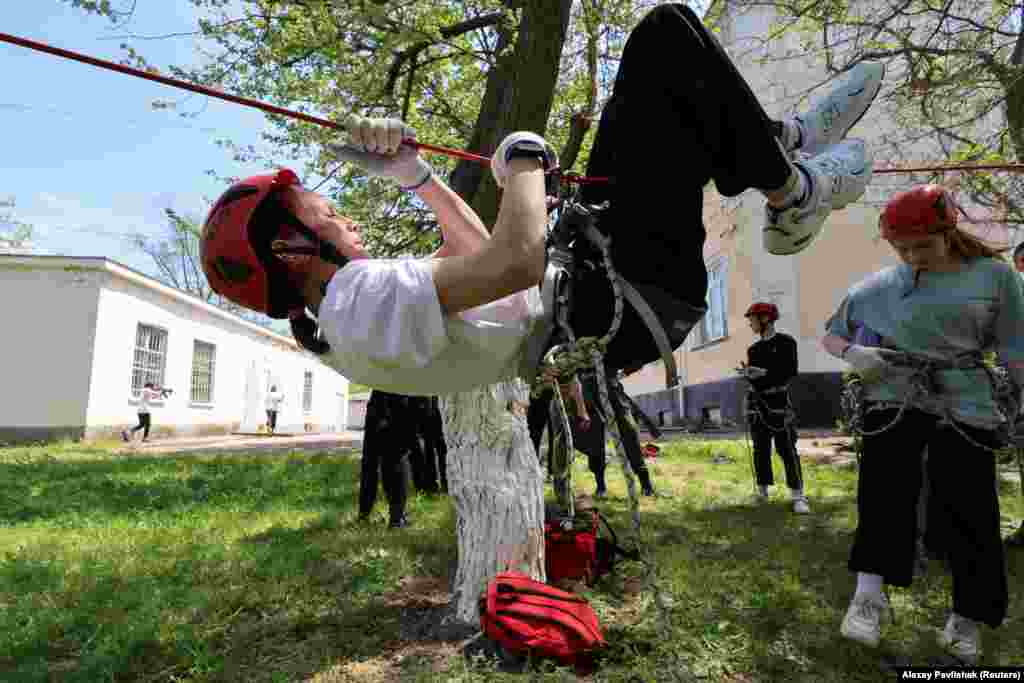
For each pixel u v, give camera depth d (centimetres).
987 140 729
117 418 1705
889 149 847
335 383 3647
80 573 421
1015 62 707
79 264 1600
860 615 284
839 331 326
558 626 286
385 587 384
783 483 750
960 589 278
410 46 619
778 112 960
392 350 140
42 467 1006
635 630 306
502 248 139
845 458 927
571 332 148
